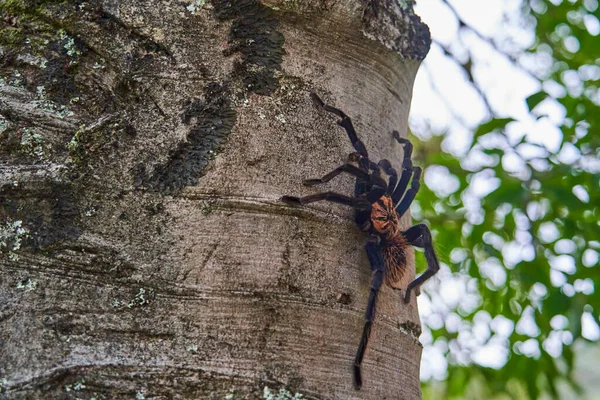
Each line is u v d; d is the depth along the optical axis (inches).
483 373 54.8
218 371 36.2
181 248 36.9
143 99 37.7
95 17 38.0
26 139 37.1
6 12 38.1
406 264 40.2
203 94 37.9
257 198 37.4
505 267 52.1
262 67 38.5
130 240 36.8
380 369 37.9
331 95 39.2
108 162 37.2
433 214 56.3
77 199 36.9
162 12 38.2
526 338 51.4
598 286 49.4
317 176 38.3
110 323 36.2
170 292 36.5
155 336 36.2
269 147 38.0
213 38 38.4
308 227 37.7
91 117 37.6
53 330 36.0
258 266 37.0
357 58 39.8
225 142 37.7
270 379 36.4
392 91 40.7
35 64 37.7
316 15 38.9
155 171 37.3
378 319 38.3
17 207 36.7
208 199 37.2
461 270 53.6
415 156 59.7
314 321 37.1
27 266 36.4
